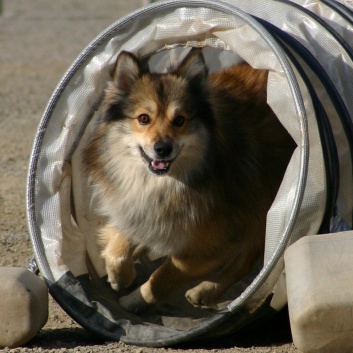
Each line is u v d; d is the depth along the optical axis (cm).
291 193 834
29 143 2111
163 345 895
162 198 1006
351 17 1048
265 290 836
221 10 908
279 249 816
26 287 875
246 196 1012
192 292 1038
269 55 896
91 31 4216
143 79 1011
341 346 745
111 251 1056
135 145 1002
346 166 906
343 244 783
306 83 866
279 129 1056
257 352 862
